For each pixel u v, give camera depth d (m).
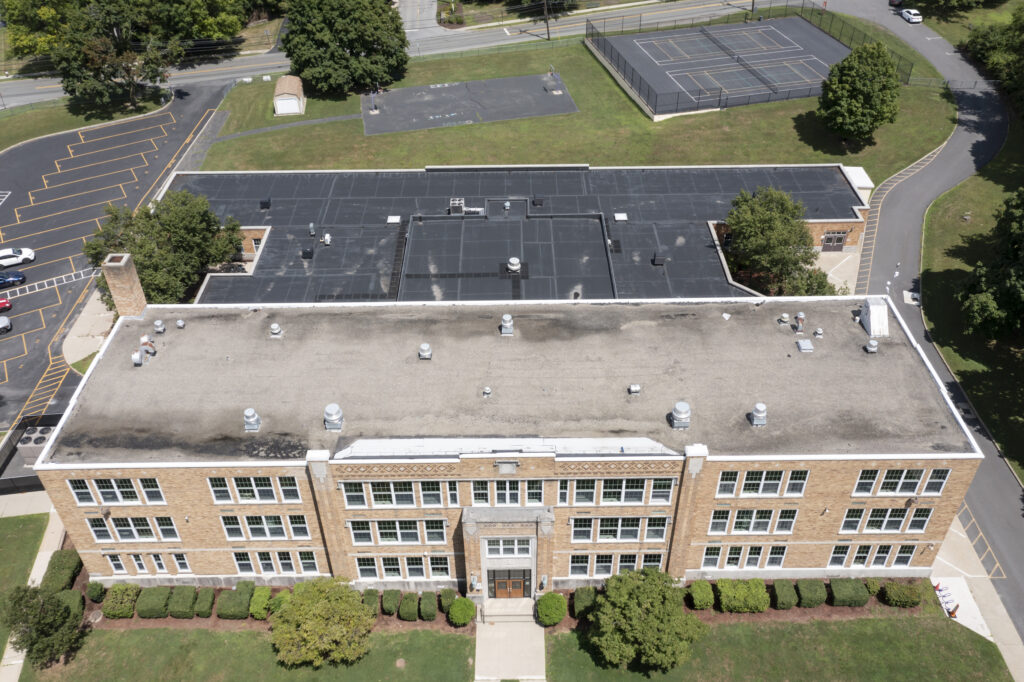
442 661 46.22
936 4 133.62
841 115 95.00
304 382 48.62
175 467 43.31
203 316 53.97
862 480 44.19
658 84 114.75
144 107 116.50
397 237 68.62
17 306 79.50
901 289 75.75
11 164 104.25
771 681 44.91
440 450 43.81
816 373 48.69
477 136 106.56
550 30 137.12
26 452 58.09
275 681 45.38
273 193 75.12
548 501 45.19
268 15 149.75
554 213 71.06
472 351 50.75
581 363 49.66
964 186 90.62
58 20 121.19
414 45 134.88
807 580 49.16
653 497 45.06
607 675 45.34
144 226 62.66
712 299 54.59
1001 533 52.88
